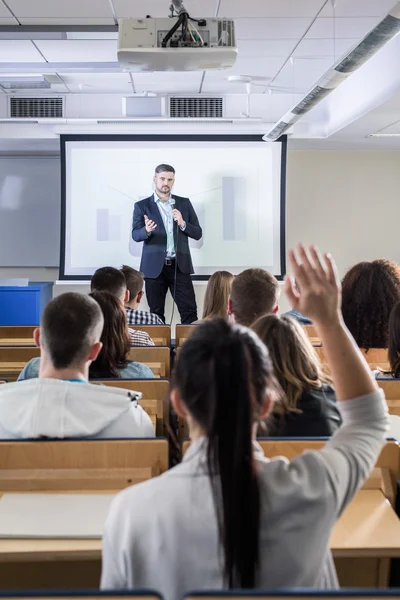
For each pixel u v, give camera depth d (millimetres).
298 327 1841
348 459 966
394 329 2398
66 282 8125
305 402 1763
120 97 7859
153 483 927
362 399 1009
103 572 939
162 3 4641
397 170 8734
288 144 8305
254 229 8141
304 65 6426
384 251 8781
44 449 1605
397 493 1558
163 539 887
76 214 8047
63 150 7945
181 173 8062
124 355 2545
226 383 875
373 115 6387
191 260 7793
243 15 4934
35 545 1355
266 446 1549
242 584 878
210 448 873
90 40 5180
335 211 8750
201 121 7547
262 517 892
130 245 8117
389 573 1411
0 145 8180
